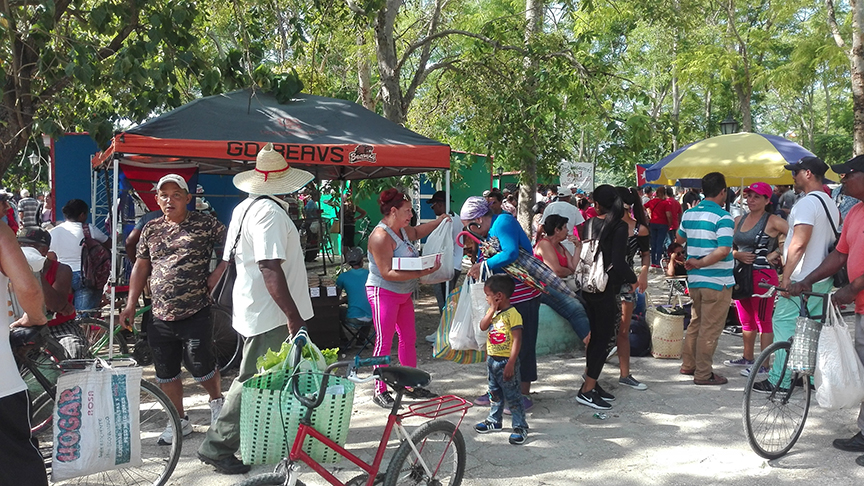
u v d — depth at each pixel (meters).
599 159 10.45
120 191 7.84
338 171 9.28
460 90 11.65
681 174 7.95
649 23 12.73
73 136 10.41
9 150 6.99
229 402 4.08
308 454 3.06
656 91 32.09
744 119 24.44
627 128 9.80
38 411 3.81
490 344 4.74
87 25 7.15
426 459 3.43
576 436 4.82
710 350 5.96
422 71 11.29
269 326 4.04
